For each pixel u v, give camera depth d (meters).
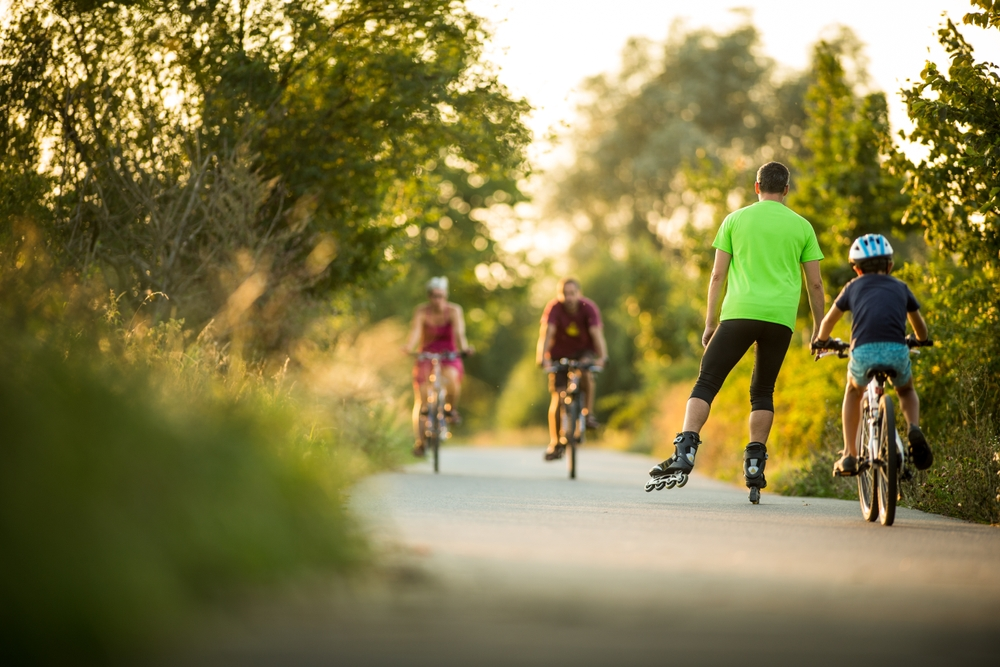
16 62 28.31
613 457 66.06
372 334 27.02
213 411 13.30
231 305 27.77
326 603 10.97
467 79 34.81
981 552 16.81
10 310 15.71
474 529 17.38
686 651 9.55
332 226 36.28
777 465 37.91
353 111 34.50
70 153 29.75
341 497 14.20
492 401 153.88
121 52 30.47
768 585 12.64
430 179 40.62
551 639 9.84
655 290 105.75
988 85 26.86
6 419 9.77
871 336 22.22
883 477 22.03
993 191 26.52
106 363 13.41
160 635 9.30
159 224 30.61
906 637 10.28
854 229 50.75
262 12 33.00
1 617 8.45
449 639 9.75
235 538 10.92
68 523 9.24
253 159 31.53
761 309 25.69
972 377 28.23
